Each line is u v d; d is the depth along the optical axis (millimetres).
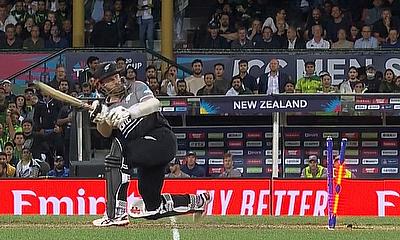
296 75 49312
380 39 52656
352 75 48094
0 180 37594
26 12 54438
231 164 43906
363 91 47750
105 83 23219
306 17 55156
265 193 36906
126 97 23266
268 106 40531
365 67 49156
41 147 45219
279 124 44312
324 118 45062
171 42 50969
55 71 47938
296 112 40594
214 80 47219
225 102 41000
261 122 45219
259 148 45188
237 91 46906
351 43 52594
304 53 49281
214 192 37094
